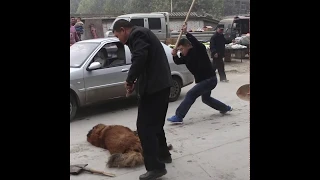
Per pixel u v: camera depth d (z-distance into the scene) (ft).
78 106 20.67
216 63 32.83
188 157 14.21
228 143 15.66
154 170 11.71
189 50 18.38
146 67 11.37
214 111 21.81
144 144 11.68
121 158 13.47
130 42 11.39
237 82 33.01
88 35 64.80
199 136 16.87
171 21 88.07
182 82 25.21
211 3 163.73
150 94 11.35
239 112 21.30
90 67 20.59
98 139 15.74
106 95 21.52
